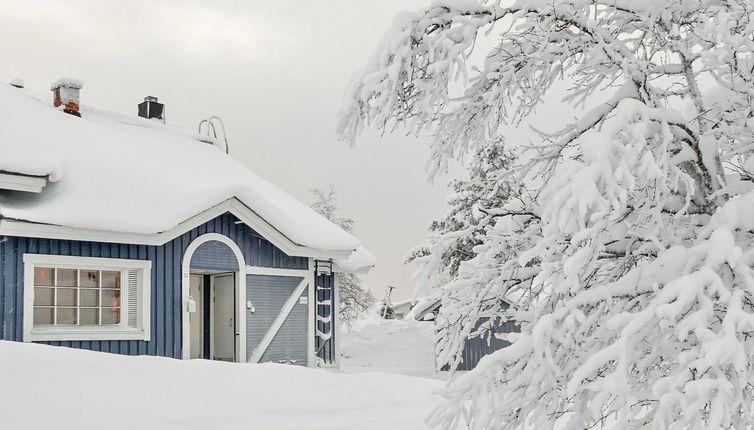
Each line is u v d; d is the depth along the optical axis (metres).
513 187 6.13
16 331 12.86
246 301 16.27
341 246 17.36
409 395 12.35
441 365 5.75
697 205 5.20
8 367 9.78
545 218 4.05
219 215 15.86
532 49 5.91
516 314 5.30
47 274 13.54
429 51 5.63
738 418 4.05
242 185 15.67
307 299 17.39
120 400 9.92
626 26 5.97
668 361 4.46
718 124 5.83
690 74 5.47
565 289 4.11
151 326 14.52
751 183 5.18
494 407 4.82
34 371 9.91
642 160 4.07
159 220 14.26
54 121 16.75
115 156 16.41
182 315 15.03
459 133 6.27
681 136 4.90
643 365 4.48
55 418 9.06
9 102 16.34
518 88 6.22
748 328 3.70
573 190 3.89
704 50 5.45
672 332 4.19
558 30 5.83
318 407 11.19
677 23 5.73
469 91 6.09
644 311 4.00
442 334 5.84
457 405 4.97
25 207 13.39
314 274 17.70
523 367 4.97
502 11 5.77
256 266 16.48
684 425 3.74
